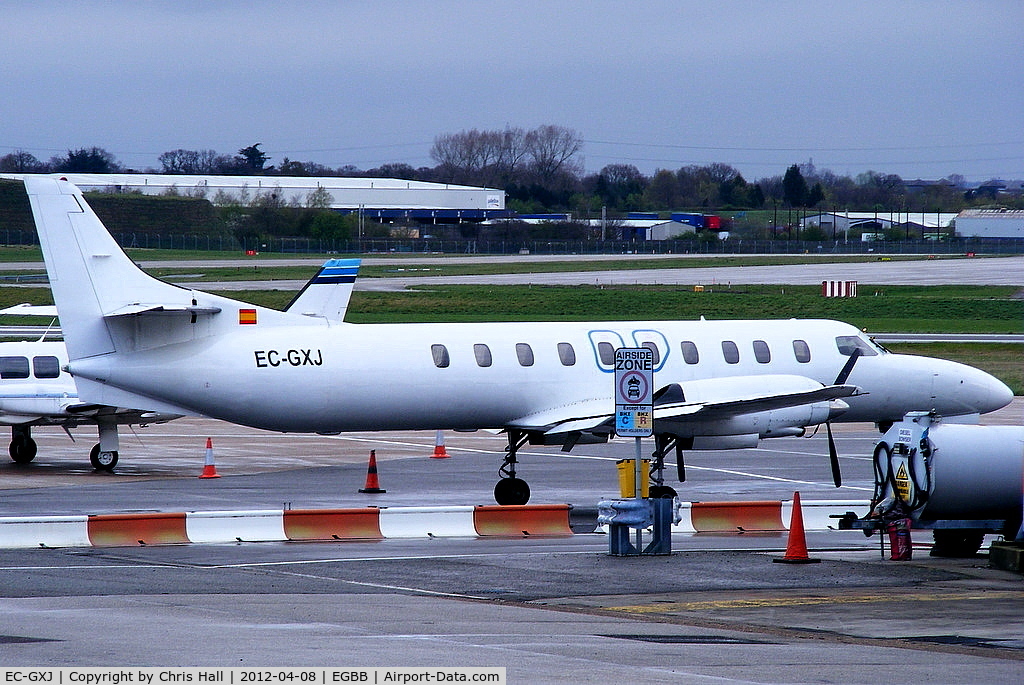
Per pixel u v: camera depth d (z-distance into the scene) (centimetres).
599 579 4428
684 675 2864
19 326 18300
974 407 7425
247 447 8931
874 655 3173
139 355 6306
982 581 4428
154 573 4462
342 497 6562
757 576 4509
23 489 6731
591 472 7719
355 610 3750
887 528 4944
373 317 19912
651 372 5009
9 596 3947
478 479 7369
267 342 6369
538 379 6669
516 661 2986
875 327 19500
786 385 6531
